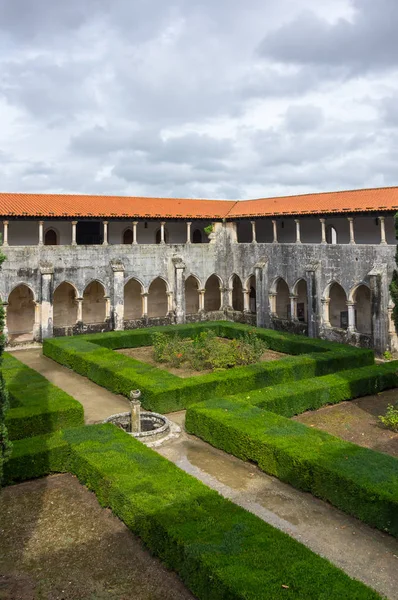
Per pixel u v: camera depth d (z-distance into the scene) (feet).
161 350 91.20
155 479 40.29
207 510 35.47
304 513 40.27
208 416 54.80
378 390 72.54
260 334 104.58
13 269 101.76
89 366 80.23
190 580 30.42
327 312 103.71
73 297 127.75
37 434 54.75
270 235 132.46
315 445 46.52
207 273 126.11
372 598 26.00
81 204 114.83
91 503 42.06
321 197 113.60
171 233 130.93
